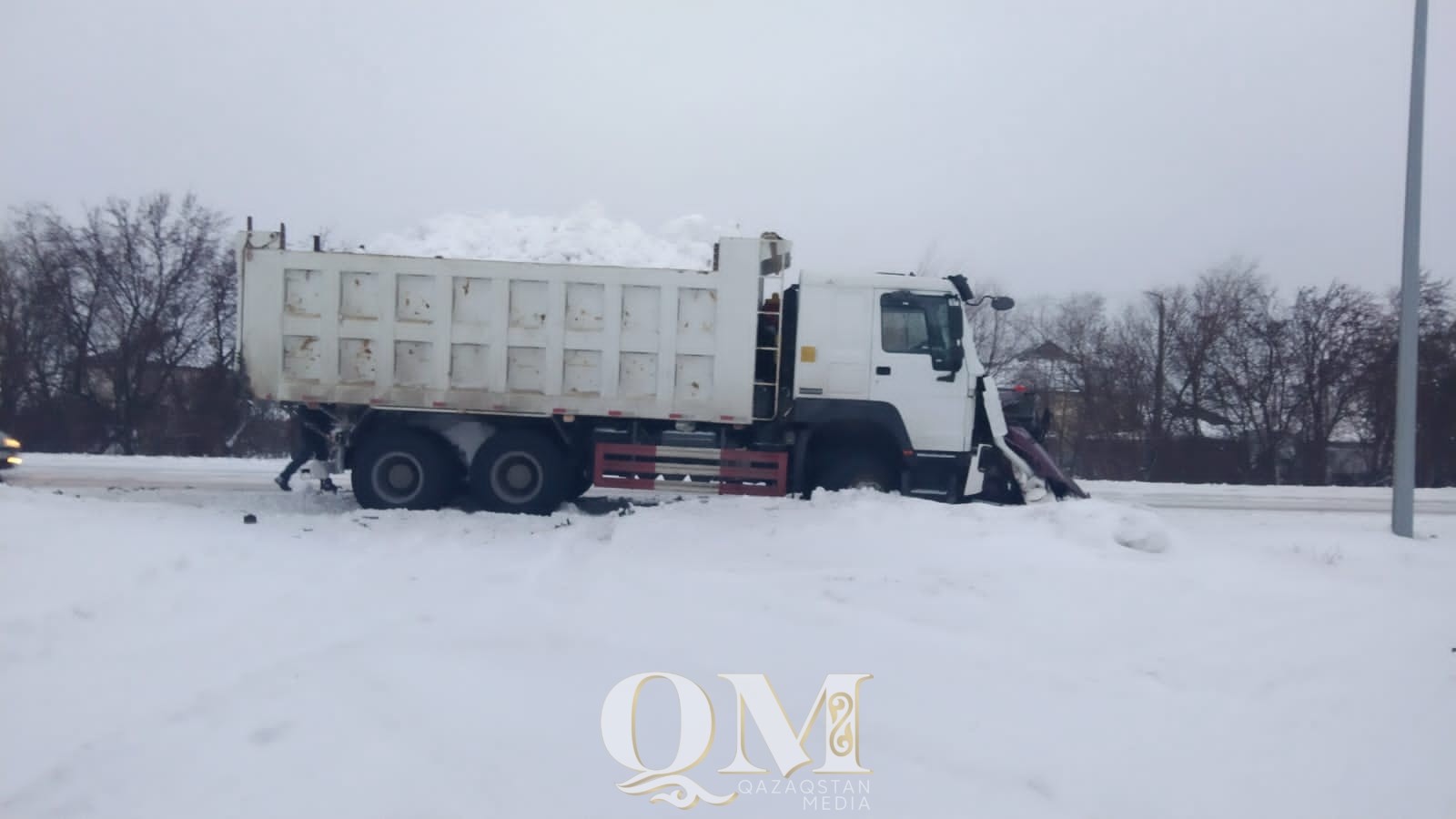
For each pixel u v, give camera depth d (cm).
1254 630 692
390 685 551
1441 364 3031
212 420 2997
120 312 3145
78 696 524
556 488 1181
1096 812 434
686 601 739
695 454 1179
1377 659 633
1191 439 3256
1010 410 1295
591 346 1162
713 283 1161
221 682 549
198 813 411
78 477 1541
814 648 634
